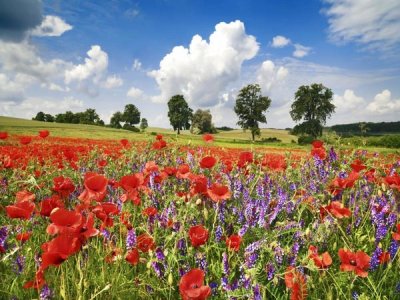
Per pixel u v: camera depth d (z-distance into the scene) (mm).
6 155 6875
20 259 2479
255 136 98375
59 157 7641
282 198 3545
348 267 2055
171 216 3254
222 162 5816
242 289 2055
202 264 2461
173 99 111562
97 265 2678
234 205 3596
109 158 7379
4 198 4477
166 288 2318
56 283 2285
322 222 3006
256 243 2502
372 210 3307
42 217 3273
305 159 5086
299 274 2092
